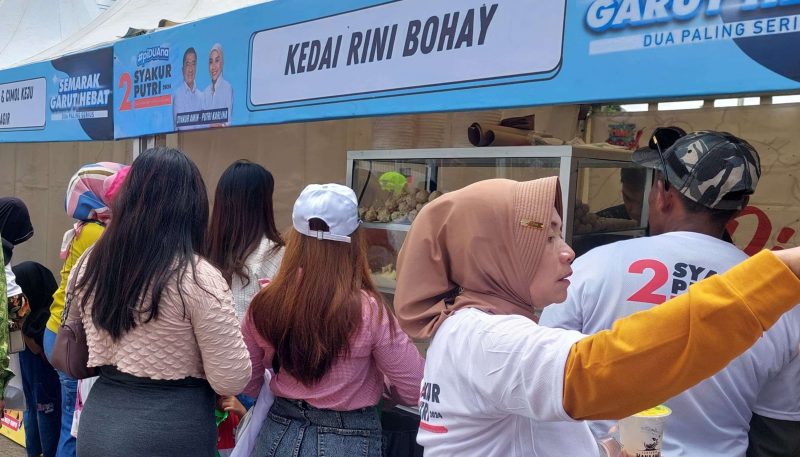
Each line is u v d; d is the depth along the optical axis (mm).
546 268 1107
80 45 4262
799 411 1428
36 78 3945
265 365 2049
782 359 1383
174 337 1801
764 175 2650
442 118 2768
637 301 1411
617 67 1512
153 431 1791
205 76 2805
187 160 1902
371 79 2115
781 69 1268
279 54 2451
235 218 2473
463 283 1175
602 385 885
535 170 2211
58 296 2576
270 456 1901
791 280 823
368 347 1882
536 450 1080
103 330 1831
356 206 1936
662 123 2922
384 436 2092
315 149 3719
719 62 1350
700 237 1414
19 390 3145
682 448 1377
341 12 2201
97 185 2771
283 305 1850
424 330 1194
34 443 3924
